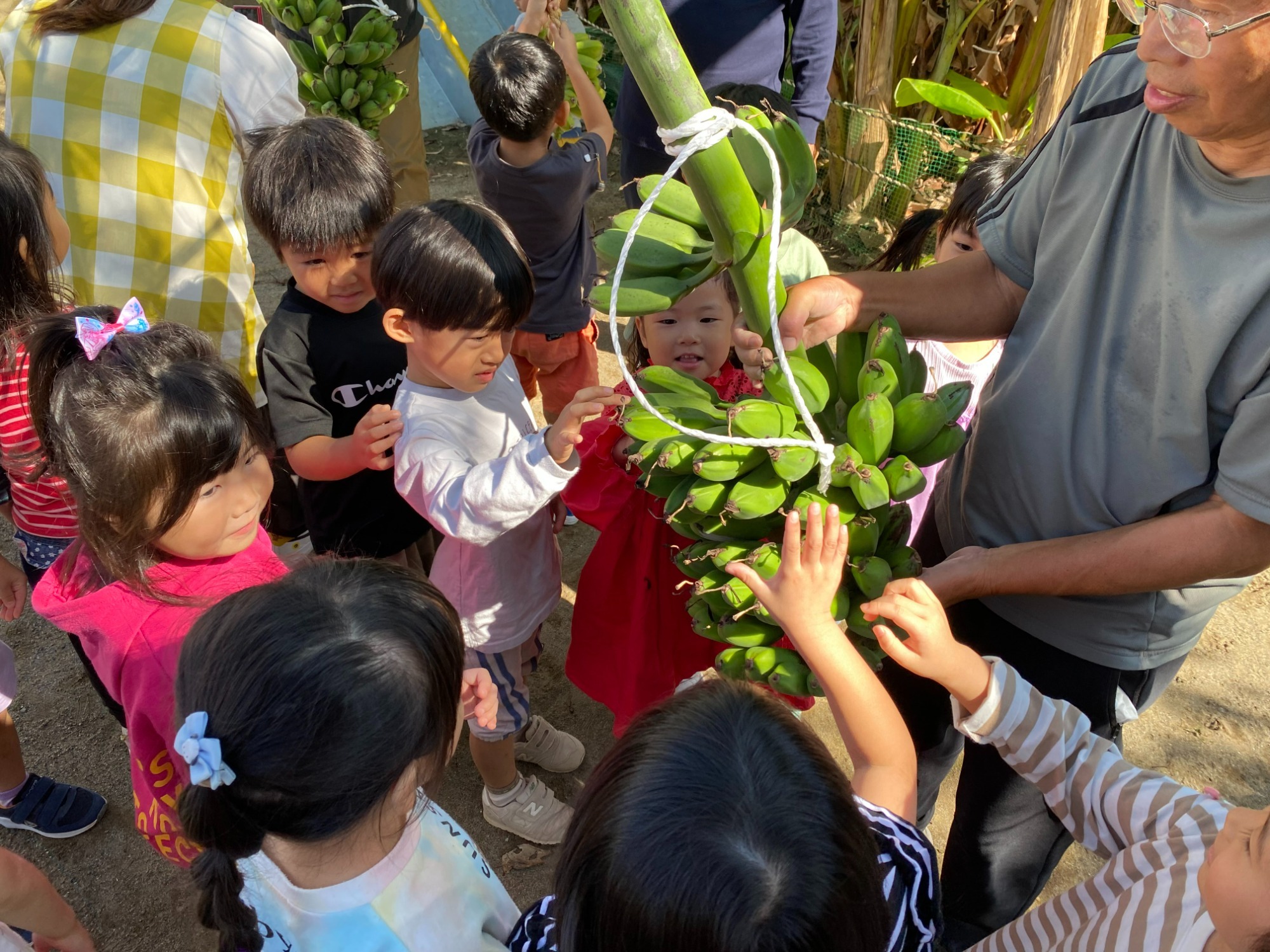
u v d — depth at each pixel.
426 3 6.44
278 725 1.05
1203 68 1.10
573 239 3.34
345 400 2.30
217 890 1.11
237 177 2.79
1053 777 1.38
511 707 2.27
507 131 2.97
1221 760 2.72
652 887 0.84
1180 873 1.13
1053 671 1.72
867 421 1.30
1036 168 1.61
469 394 2.01
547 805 2.47
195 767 1.02
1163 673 1.72
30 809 2.46
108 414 1.42
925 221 2.42
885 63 5.11
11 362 1.94
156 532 1.50
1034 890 2.04
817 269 2.37
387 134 4.71
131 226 2.69
